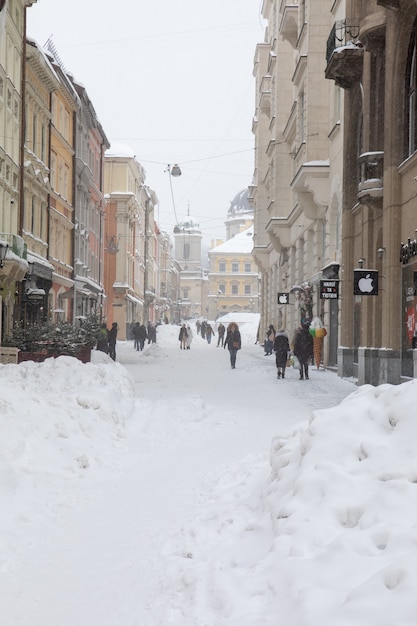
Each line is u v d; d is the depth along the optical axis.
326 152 29.36
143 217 90.44
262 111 57.69
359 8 22.73
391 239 18.84
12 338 22.91
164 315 131.62
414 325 17.69
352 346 24.55
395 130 18.75
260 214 59.09
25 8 32.75
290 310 42.66
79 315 49.50
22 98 32.44
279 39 43.19
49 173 39.88
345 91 24.25
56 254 42.28
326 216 29.92
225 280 151.00
